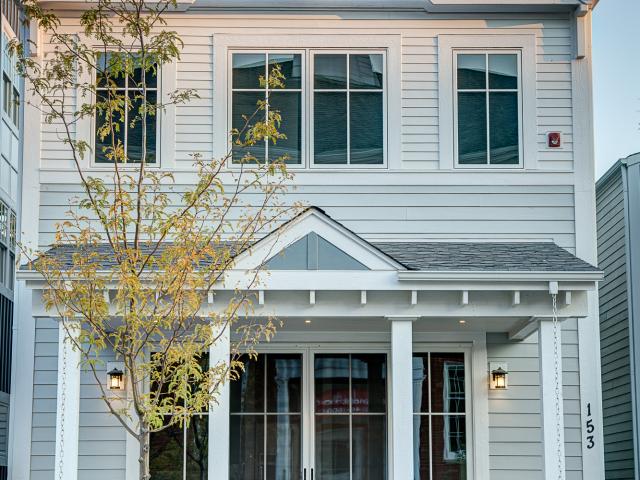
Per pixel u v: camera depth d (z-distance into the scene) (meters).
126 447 12.51
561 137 13.31
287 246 11.10
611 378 16.77
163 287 9.22
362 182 13.15
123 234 9.40
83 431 12.52
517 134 13.35
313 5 13.41
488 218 13.15
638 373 15.17
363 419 12.87
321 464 12.76
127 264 9.25
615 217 16.41
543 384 11.06
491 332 12.99
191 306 9.27
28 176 13.03
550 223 13.16
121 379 12.51
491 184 13.20
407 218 13.12
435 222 13.12
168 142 13.16
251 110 13.30
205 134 13.21
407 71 13.39
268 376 12.90
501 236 13.12
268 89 13.29
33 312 10.90
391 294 11.17
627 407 15.70
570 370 12.88
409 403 11.02
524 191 13.21
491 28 13.45
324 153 13.26
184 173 13.10
